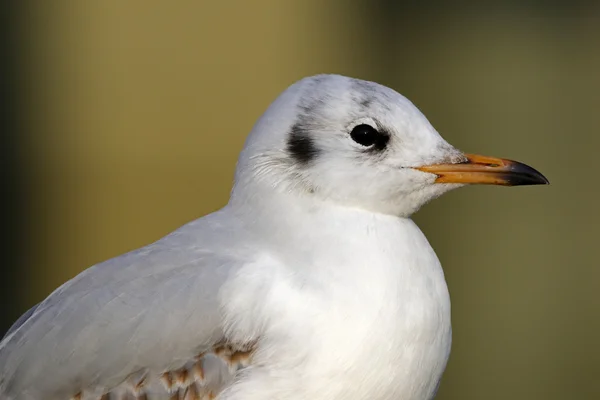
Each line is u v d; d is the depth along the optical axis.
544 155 17.94
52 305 7.80
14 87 15.02
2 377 7.74
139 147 14.78
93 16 14.95
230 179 14.62
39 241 14.82
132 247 14.62
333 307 7.47
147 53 14.84
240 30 14.99
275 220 7.83
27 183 14.99
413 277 7.73
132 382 7.57
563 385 15.26
